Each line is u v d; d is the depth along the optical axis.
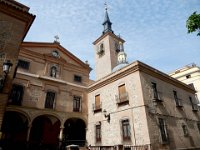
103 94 21.00
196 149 18.64
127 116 16.70
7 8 11.39
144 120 14.91
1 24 10.87
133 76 17.50
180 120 18.78
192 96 24.06
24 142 17.22
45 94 20.22
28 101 18.50
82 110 22.72
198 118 22.50
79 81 24.59
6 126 18.34
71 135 22.84
